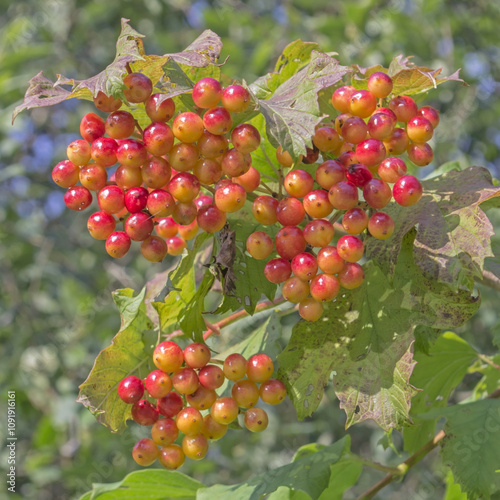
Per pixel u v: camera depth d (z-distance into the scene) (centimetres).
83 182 54
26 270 153
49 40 156
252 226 57
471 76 130
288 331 98
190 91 52
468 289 53
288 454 126
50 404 141
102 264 154
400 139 54
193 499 63
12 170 145
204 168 53
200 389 55
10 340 142
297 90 53
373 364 55
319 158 58
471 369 69
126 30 53
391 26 136
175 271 55
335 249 53
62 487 143
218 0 159
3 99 148
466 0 145
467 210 54
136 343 57
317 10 156
